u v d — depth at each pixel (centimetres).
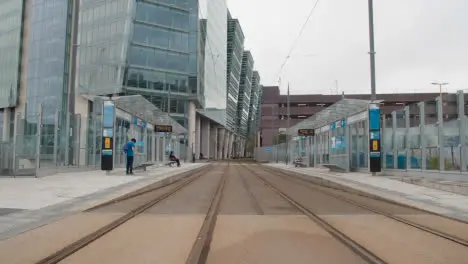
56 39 6150
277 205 1295
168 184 2044
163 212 1130
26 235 813
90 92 6216
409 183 2012
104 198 1365
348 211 1177
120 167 3042
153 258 653
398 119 2347
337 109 3067
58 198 1352
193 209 1191
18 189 1587
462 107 1727
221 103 10231
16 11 6681
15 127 2242
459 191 1588
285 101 10525
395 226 948
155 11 6681
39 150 2128
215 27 9275
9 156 2198
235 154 14700
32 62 6369
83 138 2677
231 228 906
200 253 685
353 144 3011
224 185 2044
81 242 753
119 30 6212
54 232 841
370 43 2512
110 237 805
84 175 2362
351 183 2052
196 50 7075
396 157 2372
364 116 2642
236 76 13288
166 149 4978
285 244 759
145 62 6494
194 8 7106
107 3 6331
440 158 1877
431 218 1075
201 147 9575
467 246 754
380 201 1428
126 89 6166
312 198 1495
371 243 773
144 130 3550
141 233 844
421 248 737
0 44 6950
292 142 5891
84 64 6325
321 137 4088
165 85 6694
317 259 659
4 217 1001
